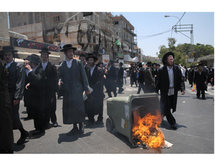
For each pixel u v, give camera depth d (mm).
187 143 3498
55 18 29438
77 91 3949
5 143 2734
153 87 6891
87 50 28094
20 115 6051
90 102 4836
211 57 29531
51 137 3914
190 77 13766
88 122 5059
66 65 3998
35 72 4160
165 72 4395
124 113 3523
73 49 4043
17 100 3375
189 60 29609
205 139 3693
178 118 5332
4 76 2770
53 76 4375
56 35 28266
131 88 14125
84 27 27422
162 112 4363
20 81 3438
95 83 4906
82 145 3463
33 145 3504
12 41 14531
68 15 28719
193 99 8727
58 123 5016
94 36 30469
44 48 4273
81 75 4035
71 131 4121
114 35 41750
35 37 29391
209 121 4980
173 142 3551
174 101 4469
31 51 16750
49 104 4281
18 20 32406
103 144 3482
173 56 4414
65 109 3965
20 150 3285
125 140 3664
